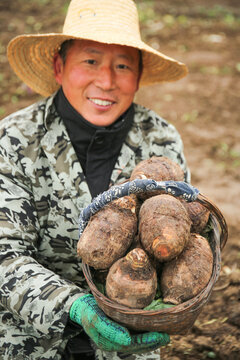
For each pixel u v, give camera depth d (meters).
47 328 1.74
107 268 1.68
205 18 10.80
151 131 2.35
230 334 2.79
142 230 1.65
